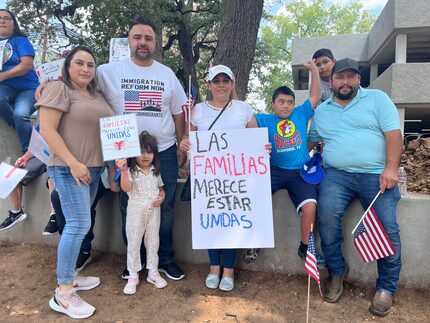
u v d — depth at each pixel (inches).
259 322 120.2
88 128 119.3
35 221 180.5
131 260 137.1
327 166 138.3
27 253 170.4
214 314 124.5
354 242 129.4
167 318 121.9
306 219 136.1
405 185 178.1
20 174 144.3
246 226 135.6
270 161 141.3
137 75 134.0
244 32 239.3
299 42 656.4
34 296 134.6
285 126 138.8
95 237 172.4
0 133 189.3
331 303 130.8
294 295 136.1
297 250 148.0
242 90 242.8
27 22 637.9
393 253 122.0
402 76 434.9
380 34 523.8
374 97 129.6
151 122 135.7
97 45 581.3
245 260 148.0
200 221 136.8
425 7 436.8
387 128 125.4
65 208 118.9
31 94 182.1
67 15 634.2
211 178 137.6
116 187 137.0
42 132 113.1
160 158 139.9
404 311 125.4
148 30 131.6
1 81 172.6
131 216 135.3
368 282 141.1
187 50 732.0
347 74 127.7
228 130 136.4
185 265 158.9
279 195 148.5
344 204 131.4
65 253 119.2
